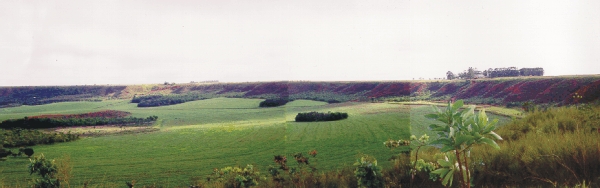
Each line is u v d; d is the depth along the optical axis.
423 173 5.73
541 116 7.29
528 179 5.05
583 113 6.86
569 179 4.73
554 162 5.16
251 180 5.86
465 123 2.55
